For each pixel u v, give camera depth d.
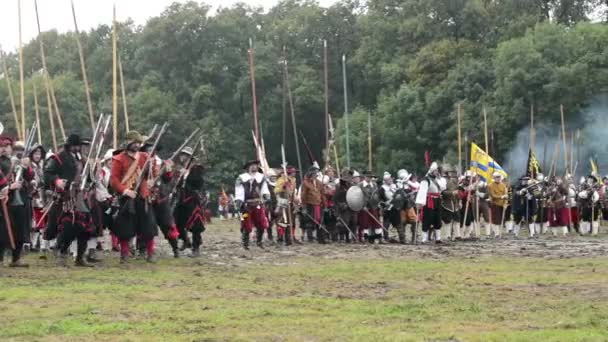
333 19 88.94
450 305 13.51
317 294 14.77
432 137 71.44
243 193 24.83
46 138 70.25
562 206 34.75
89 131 67.69
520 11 80.38
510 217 36.41
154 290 14.97
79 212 18.77
